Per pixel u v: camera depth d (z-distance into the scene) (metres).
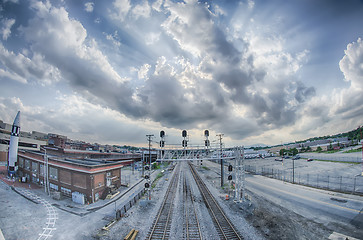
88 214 23.02
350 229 18.78
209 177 52.25
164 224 19.77
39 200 27.59
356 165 57.94
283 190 34.81
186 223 19.88
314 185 37.94
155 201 28.31
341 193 31.48
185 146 28.80
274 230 18.72
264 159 106.19
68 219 21.30
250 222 20.64
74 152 55.47
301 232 18.34
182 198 30.19
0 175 41.56
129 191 34.78
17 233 17.66
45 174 31.81
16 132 40.94
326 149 105.56
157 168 73.31
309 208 25.02
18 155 43.72
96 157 66.06
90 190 27.67
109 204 27.14
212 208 24.89
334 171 52.22
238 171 28.56
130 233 17.27
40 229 18.67
